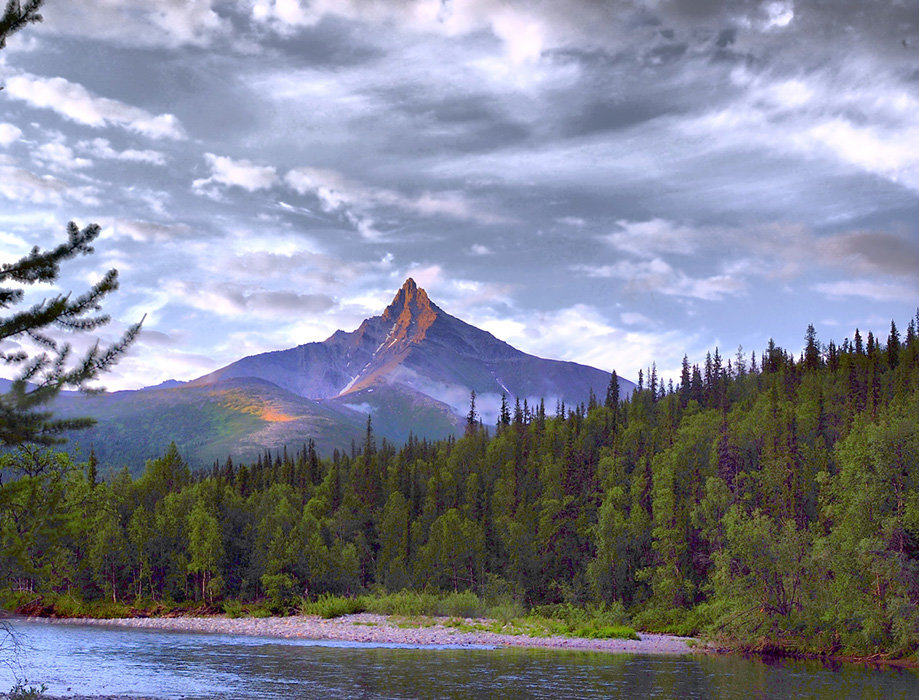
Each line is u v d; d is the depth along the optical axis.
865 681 48.03
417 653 63.53
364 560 154.62
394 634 80.94
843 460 80.19
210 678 46.44
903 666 57.69
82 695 38.22
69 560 105.50
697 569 109.44
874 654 62.38
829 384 190.75
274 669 51.25
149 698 38.00
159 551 129.50
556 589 133.12
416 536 154.62
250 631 86.56
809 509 118.31
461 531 143.62
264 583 122.94
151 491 152.75
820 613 66.19
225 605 119.31
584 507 150.00
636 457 171.25
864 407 158.88
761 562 68.25
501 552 150.62
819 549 67.56
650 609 103.25
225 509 144.00
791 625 66.81
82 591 114.94
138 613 111.62
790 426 140.25
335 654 61.69
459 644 73.25
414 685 44.38
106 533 119.00
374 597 123.44
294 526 138.50
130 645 67.81
